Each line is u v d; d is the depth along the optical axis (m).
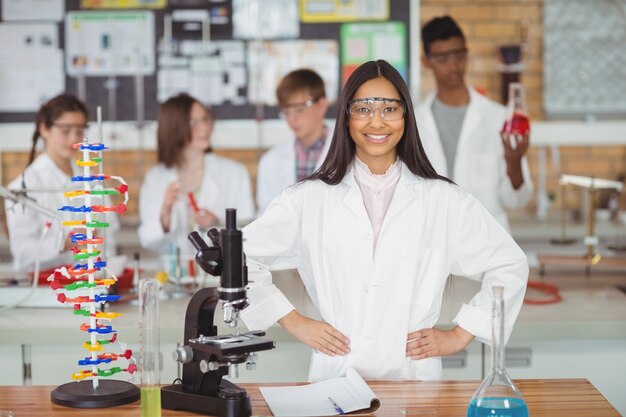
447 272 2.59
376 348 2.51
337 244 2.53
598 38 5.56
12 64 5.37
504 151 3.94
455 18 5.60
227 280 1.98
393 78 2.45
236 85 5.39
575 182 3.97
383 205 2.57
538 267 4.12
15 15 5.34
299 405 2.14
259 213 4.75
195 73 5.38
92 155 2.29
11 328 3.00
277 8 5.36
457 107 4.41
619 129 5.46
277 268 2.68
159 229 4.36
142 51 5.38
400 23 5.37
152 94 5.39
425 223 2.53
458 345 2.50
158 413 1.95
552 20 5.55
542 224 5.20
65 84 5.39
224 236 1.98
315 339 2.51
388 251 2.51
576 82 5.58
